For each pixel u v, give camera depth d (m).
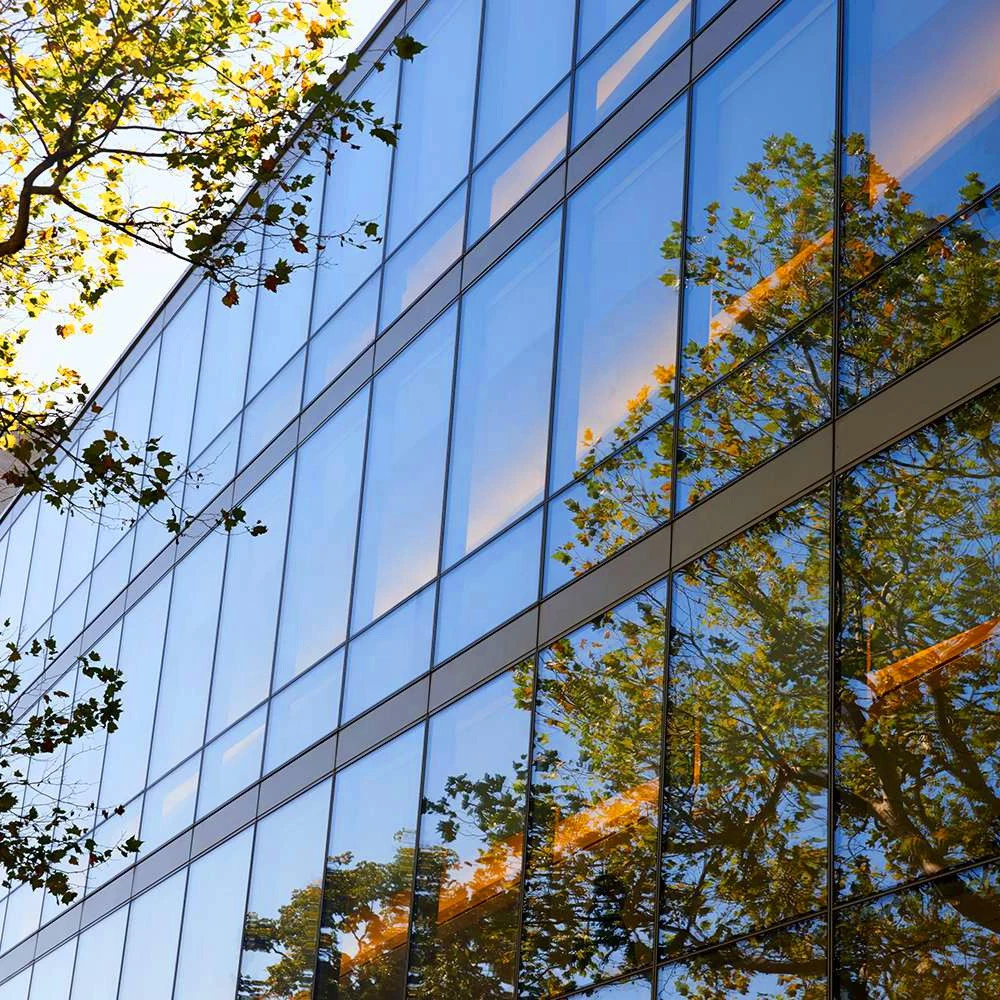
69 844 15.89
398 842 17.14
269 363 24.97
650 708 13.30
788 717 11.55
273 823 20.59
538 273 17.25
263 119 14.16
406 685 17.91
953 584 10.41
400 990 16.34
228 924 21.19
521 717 15.26
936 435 10.88
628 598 14.02
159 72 14.30
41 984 28.80
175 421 28.98
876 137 12.32
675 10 15.70
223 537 25.17
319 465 22.16
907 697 10.49
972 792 9.78
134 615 28.70
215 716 23.61
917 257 11.53
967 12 11.60
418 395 19.56
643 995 12.38
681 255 14.49
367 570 19.73
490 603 16.45
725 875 11.78
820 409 12.15
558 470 15.73
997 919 9.34
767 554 12.29
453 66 20.77
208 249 13.72
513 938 14.47
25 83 14.48
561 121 17.53
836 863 10.66
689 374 13.93
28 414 14.27
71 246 16.88
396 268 21.14
